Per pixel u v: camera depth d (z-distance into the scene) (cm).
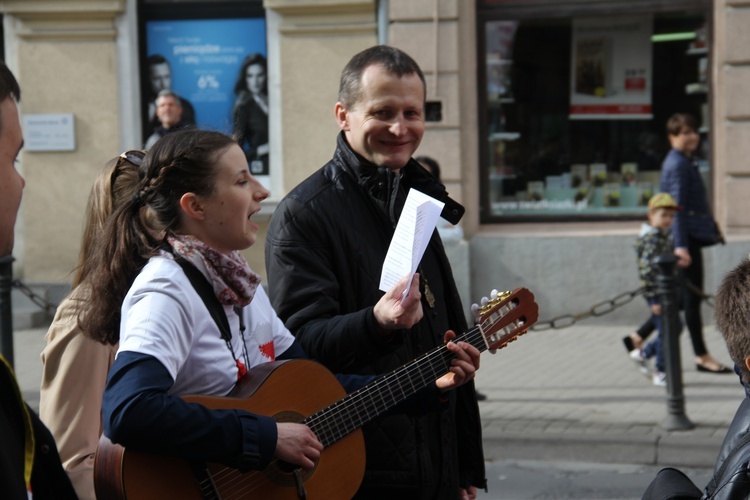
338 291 325
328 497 291
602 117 1149
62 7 1162
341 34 1144
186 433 250
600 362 947
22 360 994
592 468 693
